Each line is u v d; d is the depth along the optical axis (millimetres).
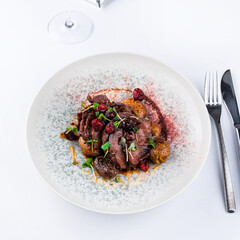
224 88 633
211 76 643
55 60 690
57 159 554
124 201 517
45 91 588
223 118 612
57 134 578
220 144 575
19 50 701
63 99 602
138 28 729
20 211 551
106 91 625
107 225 539
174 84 603
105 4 763
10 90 658
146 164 551
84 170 553
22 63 686
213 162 578
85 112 580
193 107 582
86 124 564
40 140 563
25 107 642
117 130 557
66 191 521
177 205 549
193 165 535
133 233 534
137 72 619
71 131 582
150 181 541
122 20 741
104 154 569
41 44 709
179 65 675
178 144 571
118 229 536
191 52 691
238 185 557
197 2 755
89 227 539
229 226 534
